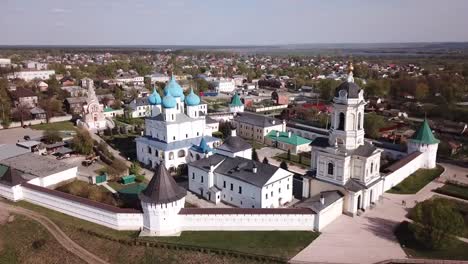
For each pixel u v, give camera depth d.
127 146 134.38
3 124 159.62
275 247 66.38
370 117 144.00
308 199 80.50
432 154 108.88
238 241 68.12
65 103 193.88
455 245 67.19
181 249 65.12
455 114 172.38
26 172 95.44
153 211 69.06
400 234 71.25
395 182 96.19
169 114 109.75
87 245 68.38
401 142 130.25
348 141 80.69
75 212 77.44
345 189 78.94
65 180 98.69
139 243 66.50
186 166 106.69
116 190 93.06
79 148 121.50
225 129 147.38
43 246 69.00
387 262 62.19
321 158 83.00
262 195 79.38
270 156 122.62
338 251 65.38
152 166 112.19
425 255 64.38
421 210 67.94
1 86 199.00
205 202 88.06
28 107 178.50
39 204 83.12
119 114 189.62
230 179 85.56
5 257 68.75
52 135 133.88
